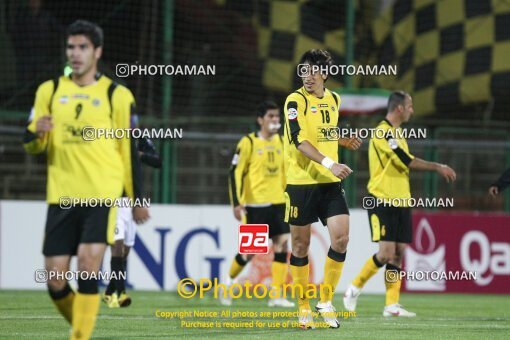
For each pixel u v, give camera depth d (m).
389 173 30.17
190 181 44.56
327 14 50.84
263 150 34.56
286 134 24.02
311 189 23.69
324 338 22.62
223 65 50.75
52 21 49.69
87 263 17.83
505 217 43.47
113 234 18.11
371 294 42.06
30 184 45.56
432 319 29.64
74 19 49.78
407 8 51.06
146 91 48.50
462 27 51.00
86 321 17.98
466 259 43.19
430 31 51.09
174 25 50.19
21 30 49.38
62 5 49.88
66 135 18.06
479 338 23.55
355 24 50.53
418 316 30.86
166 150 42.16
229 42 50.88
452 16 50.97
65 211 18.03
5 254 40.88
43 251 18.33
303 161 23.67
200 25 50.56
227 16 51.00
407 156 29.42
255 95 51.12
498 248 43.38
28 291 39.94
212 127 45.66
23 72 49.16
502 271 43.34
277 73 51.12
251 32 51.22
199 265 41.38
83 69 18.03
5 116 44.84
